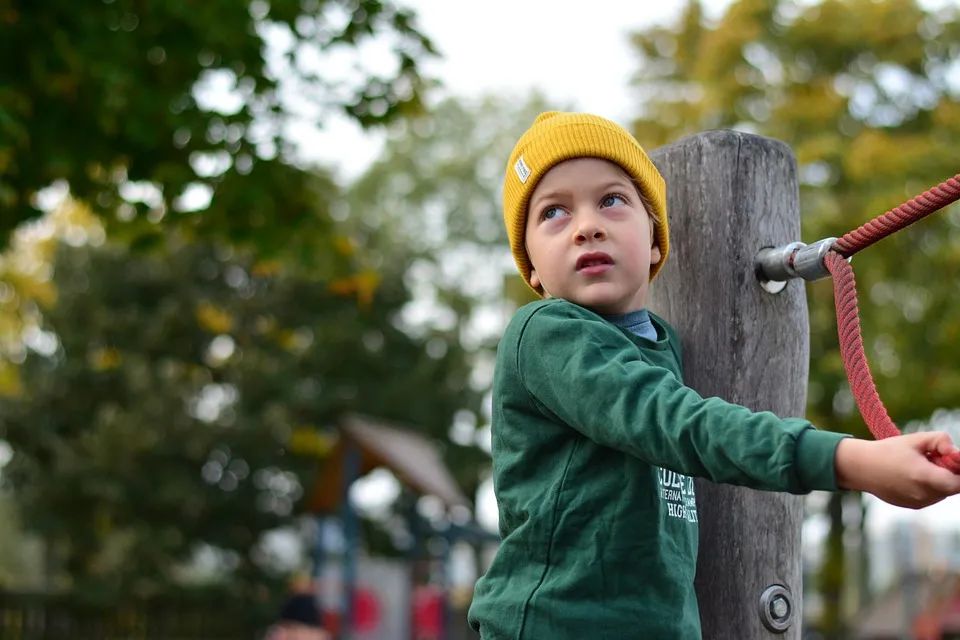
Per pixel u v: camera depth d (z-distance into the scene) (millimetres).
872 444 1103
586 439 1494
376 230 21641
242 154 7473
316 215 7984
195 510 17938
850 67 15906
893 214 1433
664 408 1288
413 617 14023
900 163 14398
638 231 1568
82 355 18172
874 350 14836
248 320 19438
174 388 17953
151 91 6980
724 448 1198
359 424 12930
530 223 1615
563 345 1453
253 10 7395
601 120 1604
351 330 19672
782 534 1916
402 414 20281
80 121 7051
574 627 1433
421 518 14609
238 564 18750
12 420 17422
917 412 14508
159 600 17406
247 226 7801
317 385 19812
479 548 22375
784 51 15820
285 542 21109
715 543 1894
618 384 1356
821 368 14273
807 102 15195
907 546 14867
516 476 1535
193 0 6953
